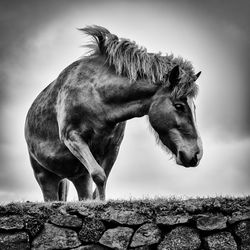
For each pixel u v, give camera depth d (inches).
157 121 388.2
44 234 343.6
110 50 405.7
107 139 410.3
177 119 384.5
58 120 417.4
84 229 344.2
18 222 343.9
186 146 380.5
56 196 460.4
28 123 454.3
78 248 341.4
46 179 458.9
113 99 398.6
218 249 339.9
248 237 343.3
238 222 345.7
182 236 341.7
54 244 342.0
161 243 340.8
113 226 345.7
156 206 347.6
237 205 348.8
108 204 349.4
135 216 345.1
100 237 343.3
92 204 350.6
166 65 395.9
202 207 347.9
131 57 397.1
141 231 342.3
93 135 406.0
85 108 402.0
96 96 401.4
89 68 412.2
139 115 398.9
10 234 342.3
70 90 410.0
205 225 343.3
